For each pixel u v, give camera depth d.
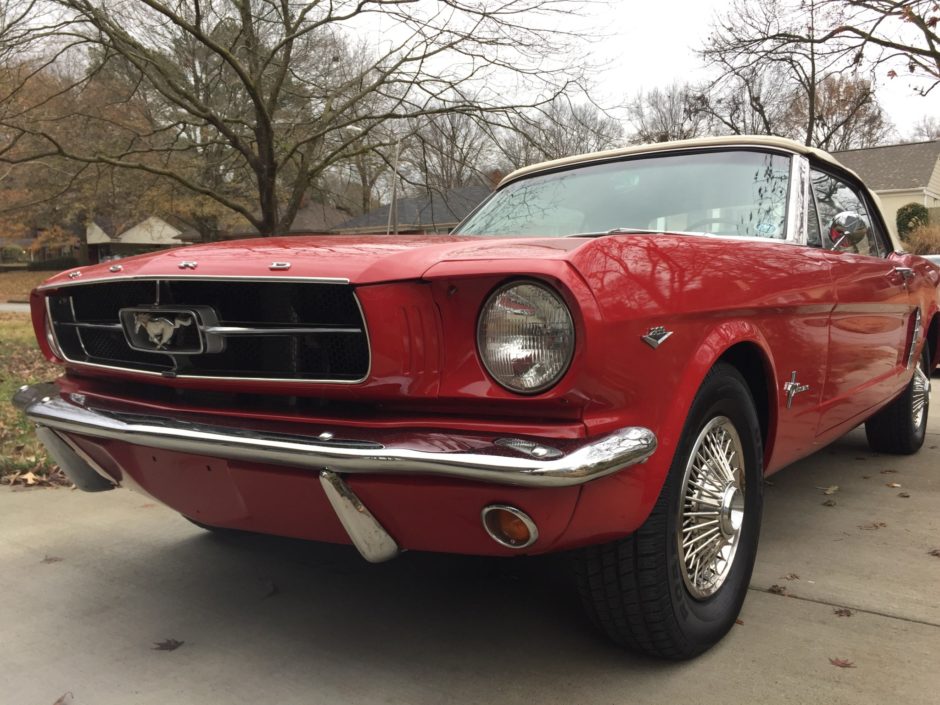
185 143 12.23
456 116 10.55
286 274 2.02
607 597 2.18
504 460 1.76
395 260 1.97
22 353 10.36
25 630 2.62
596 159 3.77
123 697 2.20
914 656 2.36
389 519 2.00
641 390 1.95
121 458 2.45
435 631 2.58
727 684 2.21
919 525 3.60
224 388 2.19
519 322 1.82
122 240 49.03
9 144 10.53
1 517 3.82
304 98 11.13
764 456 2.82
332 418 2.02
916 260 4.66
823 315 3.06
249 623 2.66
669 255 2.14
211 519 2.42
